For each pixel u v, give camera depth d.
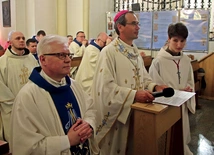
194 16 6.21
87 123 1.50
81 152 1.52
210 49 6.21
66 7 7.70
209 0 6.49
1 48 5.95
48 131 1.38
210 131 3.78
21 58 2.97
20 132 1.31
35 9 7.23
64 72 1.42
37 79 1.42
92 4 7.61
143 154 1.70
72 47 5.79
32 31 7.44
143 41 7.04
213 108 5.00
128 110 1.94
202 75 5.41
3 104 2.76
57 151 1.32
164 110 1.66
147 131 1.66
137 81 2.16
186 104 2.41
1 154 1.02
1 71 2.84
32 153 1.31
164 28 6.67
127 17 2.08
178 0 6.89
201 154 3.04
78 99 1.63
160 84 2.40
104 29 8.09
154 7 7.52
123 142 2.09
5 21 8.34
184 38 2.34
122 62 2.11
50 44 1.39
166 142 2.17
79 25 7.69
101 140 2.08
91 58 4.04
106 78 2.02
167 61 2.45
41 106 1.38
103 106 2.03
